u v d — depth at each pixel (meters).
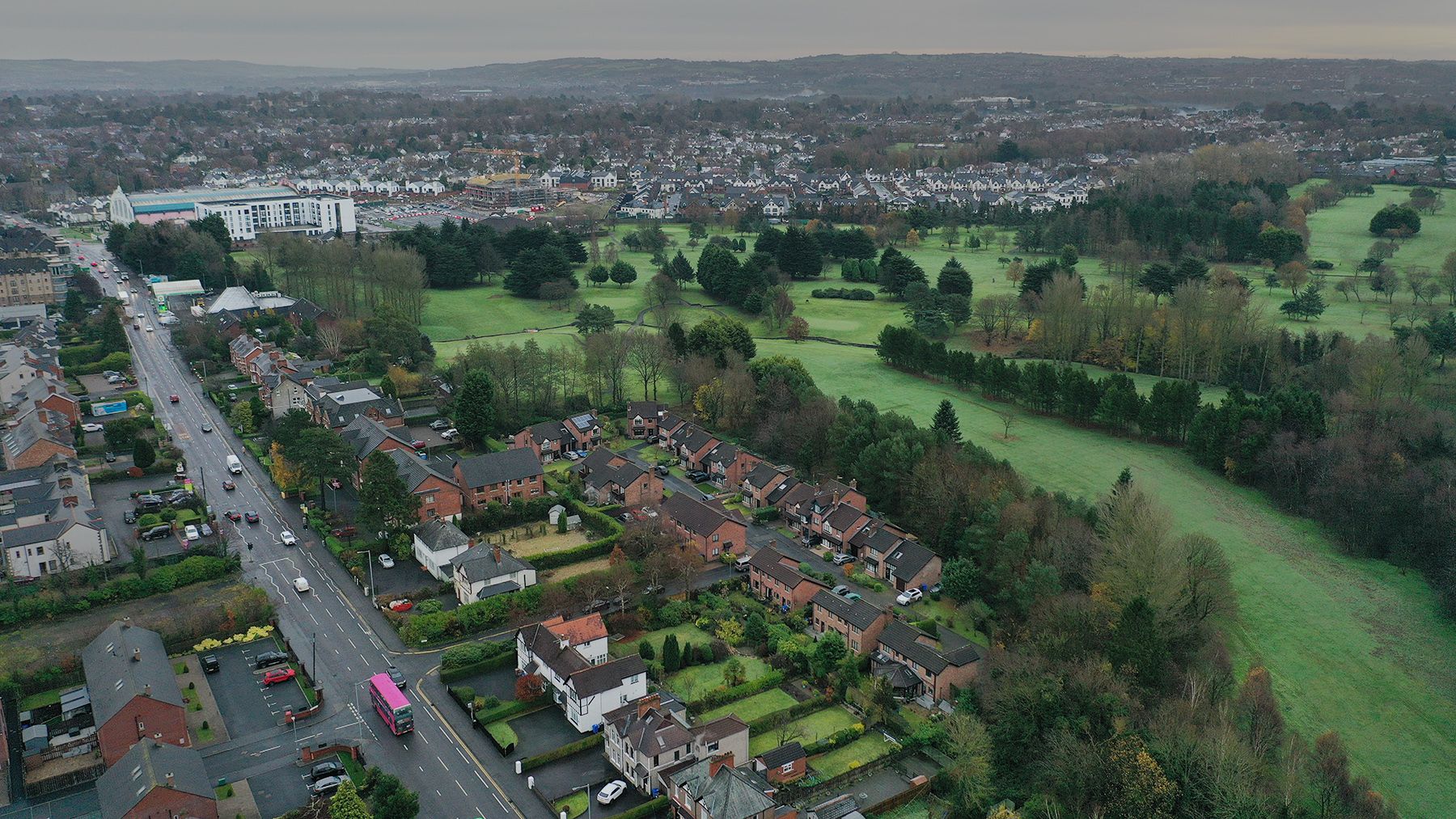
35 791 118.75
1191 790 115.81
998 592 163.38
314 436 192.25
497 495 196.88
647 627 159.00
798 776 125.69
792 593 162.25
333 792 119.81
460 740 131.25
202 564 168.25
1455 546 171.00
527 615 159.12
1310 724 138.50
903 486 191.88
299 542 183.00
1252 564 178.00
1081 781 118.69
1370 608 165.38
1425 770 130.62
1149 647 133.62
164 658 137.12
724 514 182.62
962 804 119.19
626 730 123.81
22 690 137.88
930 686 142.38
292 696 139.25
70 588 162.12
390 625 157.50
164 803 108.94
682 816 117.50
